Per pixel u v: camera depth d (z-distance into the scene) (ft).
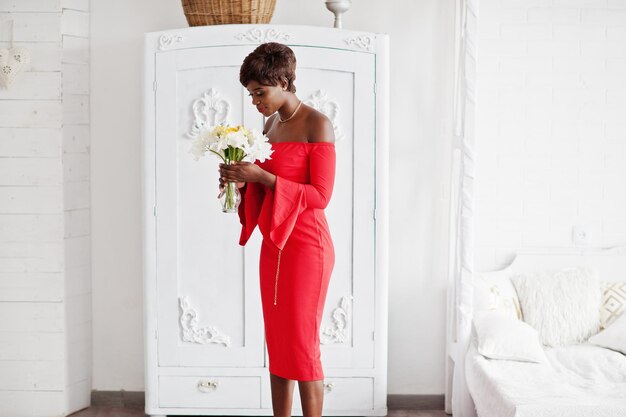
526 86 13.96
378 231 12.47
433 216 13.89
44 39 13.15
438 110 13.78
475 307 12.99
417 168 13.85
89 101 13.80
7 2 13.10
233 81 12.28
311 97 12.30
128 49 13.78
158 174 12.39
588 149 14.05
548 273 13.57
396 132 13.82
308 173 9.59
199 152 9.53
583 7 13.87
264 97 9.36
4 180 13.21
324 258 9.65
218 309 12.52
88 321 13.98
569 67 13.94
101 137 13.85
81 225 13.73
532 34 13.91
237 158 9.37
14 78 13.12
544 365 11.59
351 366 12.59
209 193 12.39
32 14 13.12
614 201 14.02
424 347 14.05
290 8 13.74
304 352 9.61
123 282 14.03
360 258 12.48
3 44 13.16
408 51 13.73
